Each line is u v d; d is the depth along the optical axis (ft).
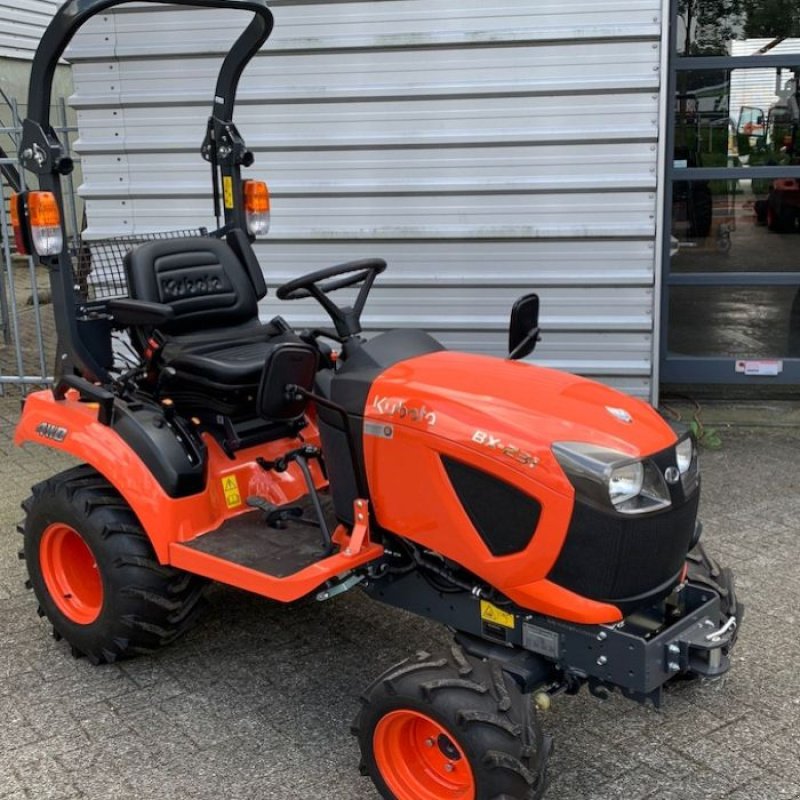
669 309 20.93
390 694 8.91
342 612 13.21
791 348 20.76
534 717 8.64
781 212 20.25
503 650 9.50
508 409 9.18
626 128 18.62
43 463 19.04
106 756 10.24
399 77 19.13
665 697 11.15
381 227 19.90
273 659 12.09
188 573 11.51
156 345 12.06
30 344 27.94
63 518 11.66
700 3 19.52
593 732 10.55
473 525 9.18
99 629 11.53
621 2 18.03
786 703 11.00
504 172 19.25
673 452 9.16
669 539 9.09
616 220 19.13
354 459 9.95
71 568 12.37
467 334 20.29
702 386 22.20
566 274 19.56
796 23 19.38
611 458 8.69
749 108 19.93
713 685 11.34
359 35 18.97
